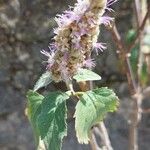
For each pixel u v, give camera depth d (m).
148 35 0.39
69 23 0.20
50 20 0.42
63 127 0.21
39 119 0.21
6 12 0.41
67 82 0.22
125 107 0.47
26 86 0.44
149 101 0.48
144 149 0.48
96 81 0.46
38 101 0.23
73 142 0.45
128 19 0.46
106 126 0.47
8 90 0.44
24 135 0.45
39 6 0.42
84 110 0.21
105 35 0.45
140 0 0.37
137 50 0.38
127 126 0.47
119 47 0.31
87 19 0.20
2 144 0.45
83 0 0.20
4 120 0.45
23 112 0.45
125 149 0.47
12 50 0.43
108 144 0.31
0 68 0.43
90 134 0.22
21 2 0.41
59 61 0.21
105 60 0.45
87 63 0.21
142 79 0.39
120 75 0.46
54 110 0.21
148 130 0.48
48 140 0.21
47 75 0.22
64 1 0.42
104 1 0.20
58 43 0.21
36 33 0.43
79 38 0.20
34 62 0.44
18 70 0.44
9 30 0.42
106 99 0.21
